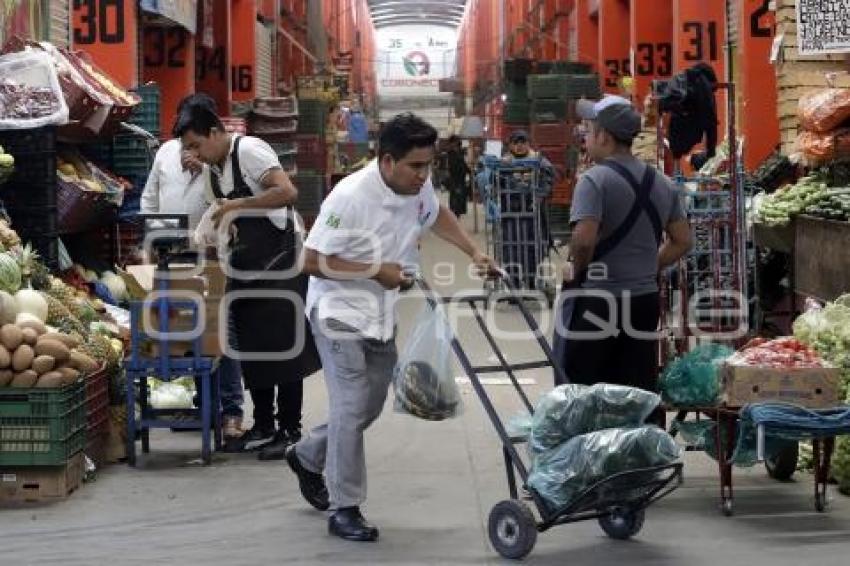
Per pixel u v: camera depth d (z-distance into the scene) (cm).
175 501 716
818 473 680
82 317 904
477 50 8156
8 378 704
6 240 859
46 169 1005
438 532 649
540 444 602
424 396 636
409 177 610
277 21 3275
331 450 633
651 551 611
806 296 1091
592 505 595
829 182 1143
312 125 2659
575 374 690
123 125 1227
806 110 1133
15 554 612
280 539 636
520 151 1641
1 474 718
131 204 1216
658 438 589
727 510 676
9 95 981
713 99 1044
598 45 3538
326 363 634
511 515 596
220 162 805
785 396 668
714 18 2102
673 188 696
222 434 868
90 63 1177
